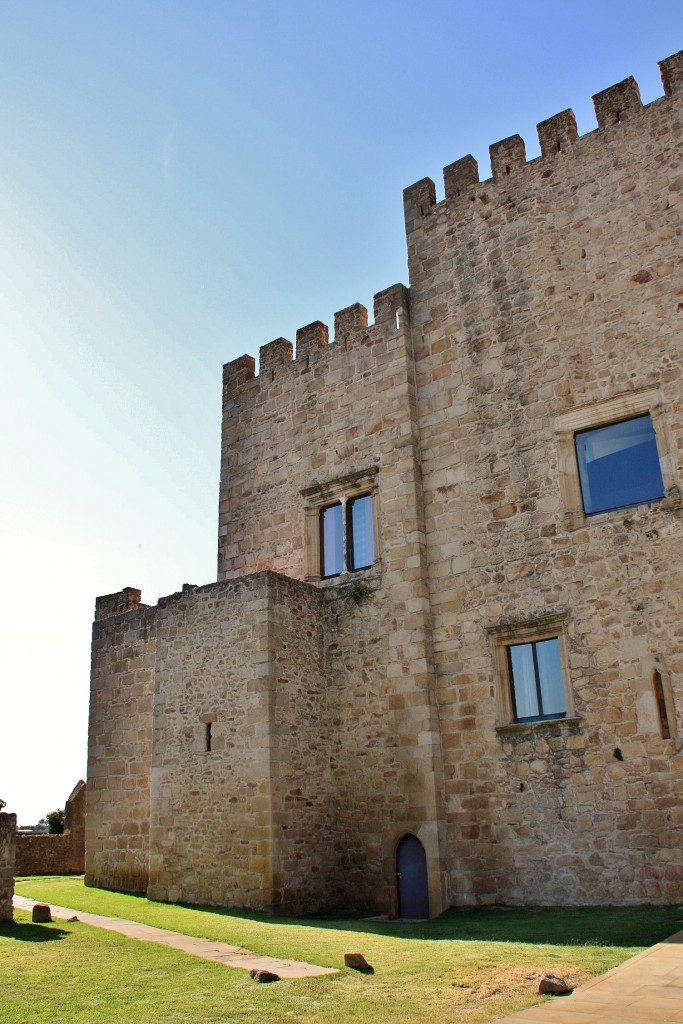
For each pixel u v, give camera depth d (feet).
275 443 76.02
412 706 59.72
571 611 54.95
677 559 51.80
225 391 82.07
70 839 96.68
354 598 65.31
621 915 43.98
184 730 63.57
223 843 58.44
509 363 62.54
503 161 67.26
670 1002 24.44
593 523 55.67
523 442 60.34
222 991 29.60
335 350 73.67
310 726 62.34
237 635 62.59
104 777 75.25
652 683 50.80
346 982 30.86
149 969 33.73
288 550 72.08
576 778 52.19
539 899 51.70
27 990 29.76
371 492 67.92
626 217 59.88
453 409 64.64
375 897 57.93
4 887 46.32
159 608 68.74
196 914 52.75
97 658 80.23
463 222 68.08
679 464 53.26
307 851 58.44
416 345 68.44
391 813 58.70
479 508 61.16
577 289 60.75
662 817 48.60
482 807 55.47
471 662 58.59
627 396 56.44
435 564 62.44
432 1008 26.61
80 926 46.37
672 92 59.93
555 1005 25.23
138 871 69.46
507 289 64.18
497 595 58.59
